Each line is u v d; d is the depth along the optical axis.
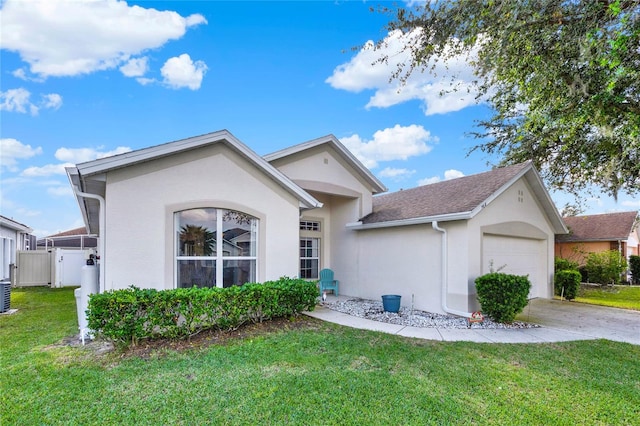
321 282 13.34
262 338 6.74
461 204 9.95
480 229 9.77
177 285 7.73
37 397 4.18
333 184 12.71
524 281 8.70
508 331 7.93
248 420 3.71
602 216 22.58
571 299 12.82
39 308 9.93
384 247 12.01
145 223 7.40
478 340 7.07
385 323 8.52
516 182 11.47
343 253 13.87
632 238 23.41
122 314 5.95
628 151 6.89
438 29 6.79
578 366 5.57
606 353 6.27
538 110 7.16
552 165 12.34
